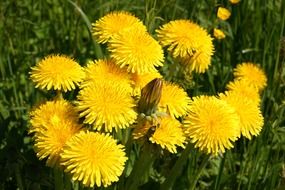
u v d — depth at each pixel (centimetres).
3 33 71
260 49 72
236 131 41
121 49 43
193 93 62
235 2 72
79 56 68
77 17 73
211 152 41
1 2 78
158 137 41
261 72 62
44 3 78
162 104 42
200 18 73
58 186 44
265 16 75
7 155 52
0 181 52
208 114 41
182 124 42
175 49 48
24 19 73
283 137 61
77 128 40
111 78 43
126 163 46
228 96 45
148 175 51
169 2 66
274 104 61
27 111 61
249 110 44
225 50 73
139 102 41
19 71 68
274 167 55
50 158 39
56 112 41
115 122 39
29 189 51
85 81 44
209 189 57
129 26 47
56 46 72
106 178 36
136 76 44
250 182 55
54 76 42
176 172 46
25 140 58
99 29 48
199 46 48
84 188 45
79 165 36
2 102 64
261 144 58
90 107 39
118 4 73
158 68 64
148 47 43
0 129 55
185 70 52
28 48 73
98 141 37
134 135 42
